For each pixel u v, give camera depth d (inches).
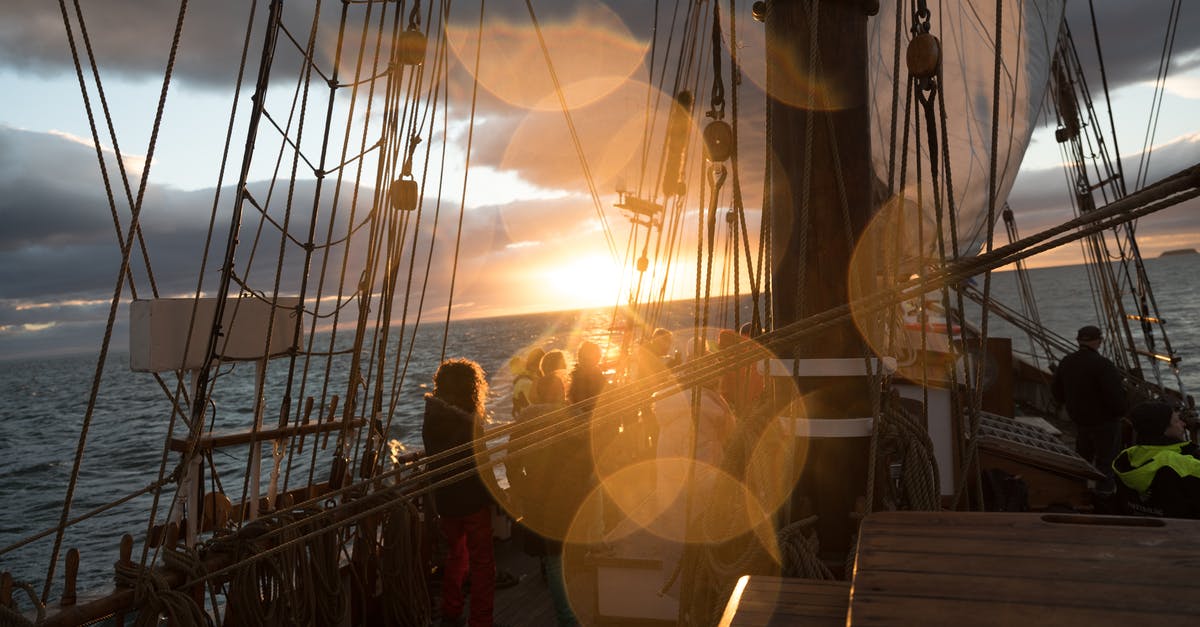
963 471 81.5
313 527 130.2
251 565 115.3
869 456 79.7
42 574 556.4
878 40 180.4
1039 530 58.6
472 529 152.2
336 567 134.2
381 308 156.0
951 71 199.8
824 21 84.3
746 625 57.4
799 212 85.7
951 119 197.6
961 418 84.8
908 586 49.3
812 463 85.7
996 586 48.5
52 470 1095.0
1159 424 159.5
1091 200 434.3
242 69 121.5
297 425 148.6
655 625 156.3
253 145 115.6
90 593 103.3
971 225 198.8
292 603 121.8
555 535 152.6
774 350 78.6
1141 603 44.9
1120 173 408.2
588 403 93.7
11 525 768.3
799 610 59.6
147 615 105.7
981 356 77.9
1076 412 252.4
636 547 162.1
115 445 1321.4
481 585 152.3
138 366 132.0
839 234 84.0
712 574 88.2
